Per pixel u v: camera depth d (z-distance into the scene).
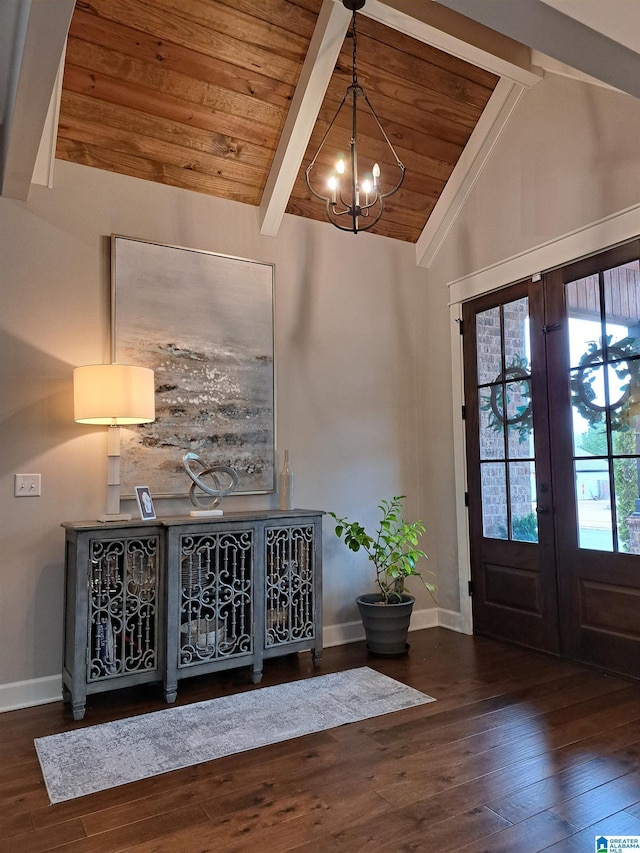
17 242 3.02
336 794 2.05
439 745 2.40
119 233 3.29
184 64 3.06
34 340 3.03
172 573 2.89
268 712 2.74
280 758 2.31
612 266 3.20
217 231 3.62
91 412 2.81
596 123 3.27
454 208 4.20
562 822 1.87
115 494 2.97
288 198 3.69
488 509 3.96
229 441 3.55
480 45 3.27
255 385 3.67
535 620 3.61
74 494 3.09
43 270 3.08
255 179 3.67
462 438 4.16
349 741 2.44
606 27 1.82
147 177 3.40
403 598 3.72
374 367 4.19
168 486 3.34
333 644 3.85
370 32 3.19
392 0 2.91
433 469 4.40
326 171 3.81
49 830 1.86
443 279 4.34
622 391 3.13
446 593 4.26
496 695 2.92
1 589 2.90
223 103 3.27
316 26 3.10
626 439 3.12
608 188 3.21
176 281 3.43
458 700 2.86
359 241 4.19
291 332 3.86
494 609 3.89
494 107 3.82
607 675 3.17
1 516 2.91
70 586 2.83
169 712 2.76
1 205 3.00
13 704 2.87
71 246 3.16
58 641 3.00
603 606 3.22
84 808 1.98
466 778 2.14
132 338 3.27
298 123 3.34
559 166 3.48
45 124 2.87
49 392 3.06
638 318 3.06
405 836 1.81
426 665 3.39
